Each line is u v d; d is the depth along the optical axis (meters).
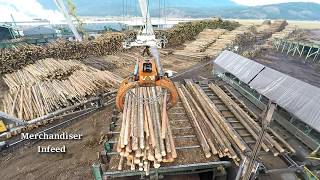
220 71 16.05
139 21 36.88
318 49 26.47
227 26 43.84
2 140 10.44
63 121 12.09
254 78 12.09
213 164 6.33
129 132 6.59
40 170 8.78
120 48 25.67
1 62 16.52
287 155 7.66
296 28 47.31
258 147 4.99
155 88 9.84
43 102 12.82
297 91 9.55
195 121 8.27
